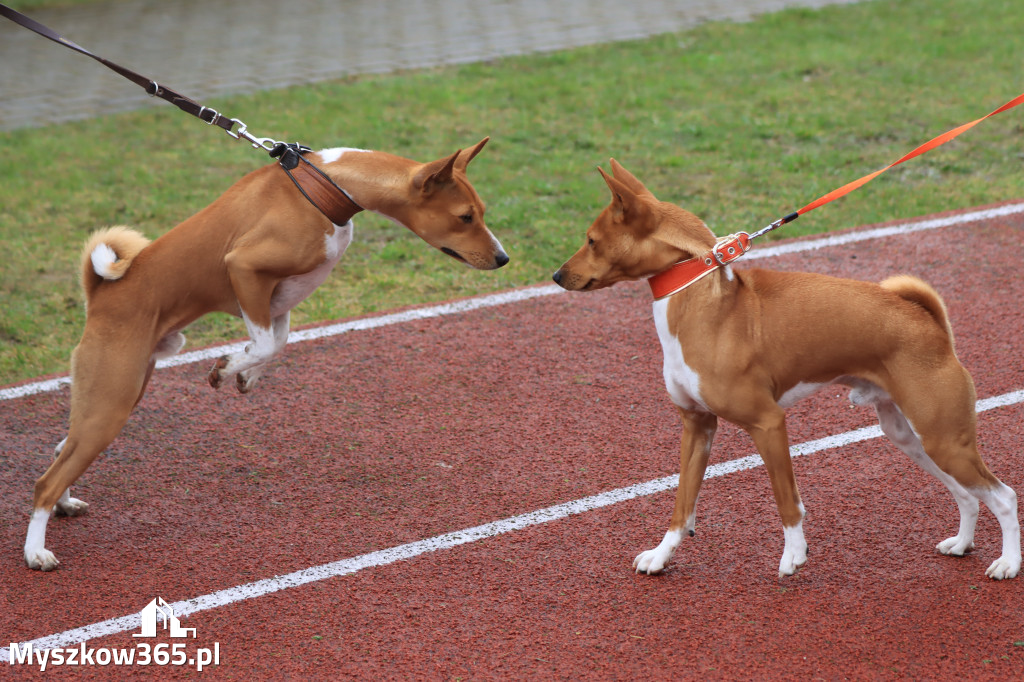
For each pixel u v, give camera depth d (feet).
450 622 20.29
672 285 20.29
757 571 21.66
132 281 21.57
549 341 33.19
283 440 27.50
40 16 83.71
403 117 55.52
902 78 60.70
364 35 75.15
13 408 29.07
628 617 20.30
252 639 19.89
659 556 21.47
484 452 26.86
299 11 84.53
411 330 33.96
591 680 18.53
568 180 47.26
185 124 55.42
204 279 21.83
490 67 65.16
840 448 26.61
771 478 20.33
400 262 39.88
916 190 45.50
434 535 23.31
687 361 20.17
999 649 19.02
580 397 29.66
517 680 18.58
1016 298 35.04
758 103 57.36
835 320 19.69
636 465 26.12
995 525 23.06
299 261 21.58
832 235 40.78
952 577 21.18
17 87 62.85
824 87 59.72
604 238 20.58
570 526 23.56
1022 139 51.08
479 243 22.35
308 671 18.94
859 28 72.08
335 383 30.55
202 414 28.78
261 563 22.34
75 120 56.18
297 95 59.31
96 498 24.84
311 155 22.17
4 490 25.11
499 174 47.98
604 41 71.15
